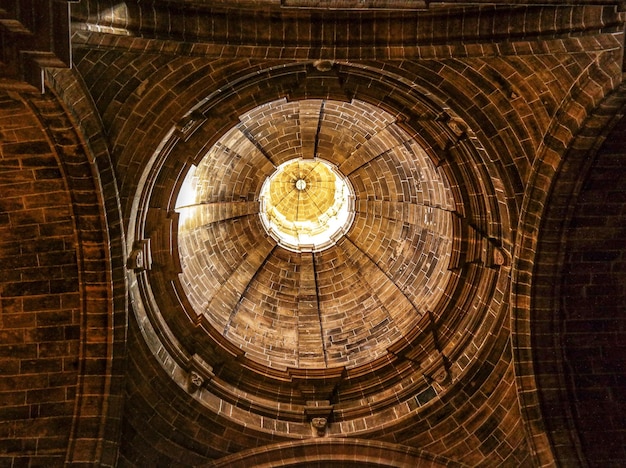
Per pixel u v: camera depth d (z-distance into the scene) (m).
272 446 15.73
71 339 14.95
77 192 13.68
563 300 15.39
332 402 17.34
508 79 13.40
